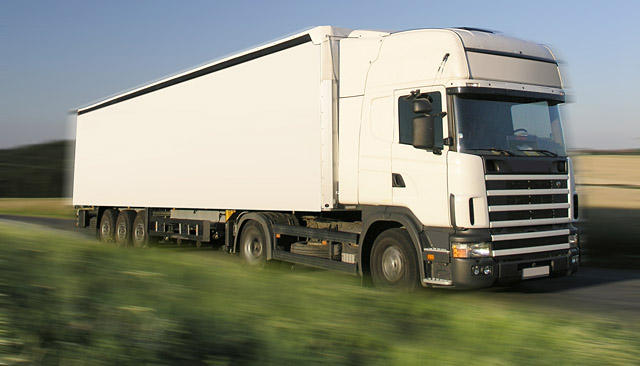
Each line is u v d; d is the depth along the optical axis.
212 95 12.09
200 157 12.48
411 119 8.13
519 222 7.84
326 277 8.55
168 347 3.86
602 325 5.69
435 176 7.79
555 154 8.42
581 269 11.59
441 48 7.93
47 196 72.25
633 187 28.23
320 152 9.26
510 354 4.32
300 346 4.06
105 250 7.79
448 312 5.68
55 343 3.85
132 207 16.31
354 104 8.96
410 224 8.05
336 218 9.85
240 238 11.48
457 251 7.53
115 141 16.36
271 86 10.38
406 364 3.91
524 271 7.91
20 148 76.19
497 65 8.02
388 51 8.59
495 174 7.66
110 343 3.86
